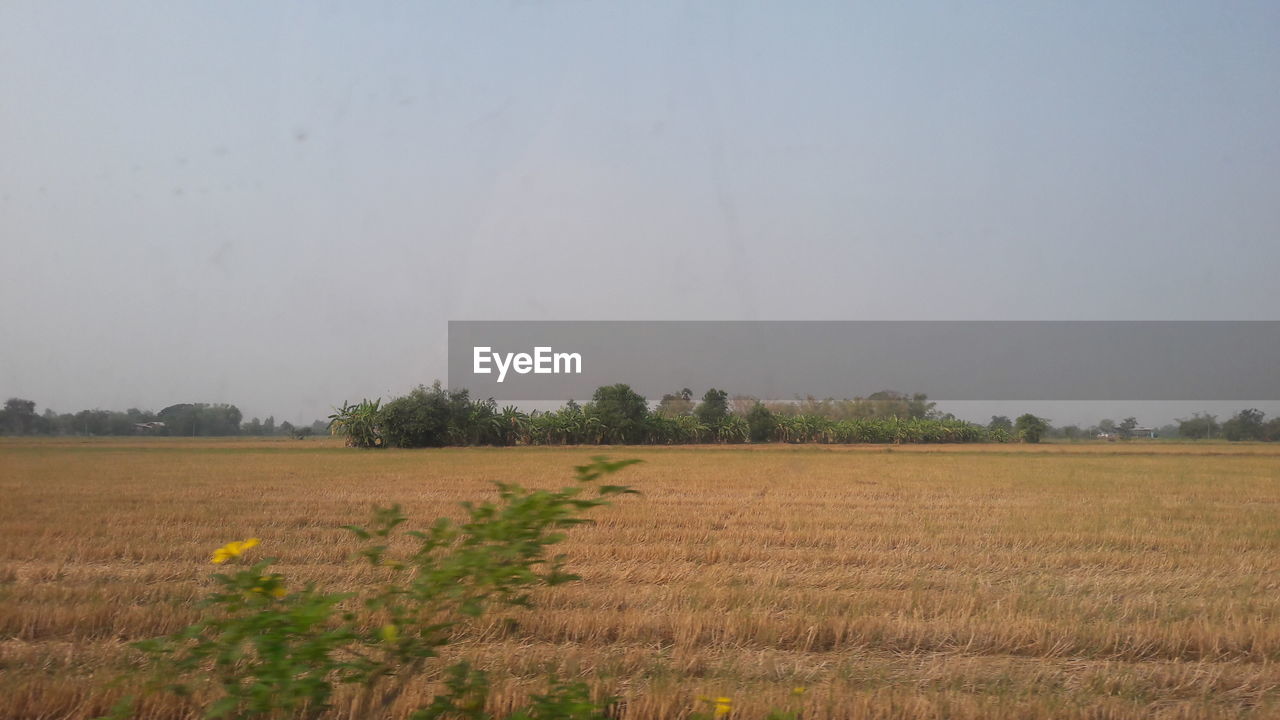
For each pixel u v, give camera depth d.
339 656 3.21
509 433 63.66
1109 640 7.02
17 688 5.32
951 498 21.08
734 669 6.27
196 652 2.81
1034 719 5.37
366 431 57.47
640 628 7.23
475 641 6.77
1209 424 102.56
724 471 32.03
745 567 10.88
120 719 3.59
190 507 17.56
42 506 17.67
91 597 8.35
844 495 21.91
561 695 3.23
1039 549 12.60
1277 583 10.02
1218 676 6.15
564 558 3.15
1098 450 59.16
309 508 17.47
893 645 7.11
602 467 2.85
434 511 17.06
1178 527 15.13
